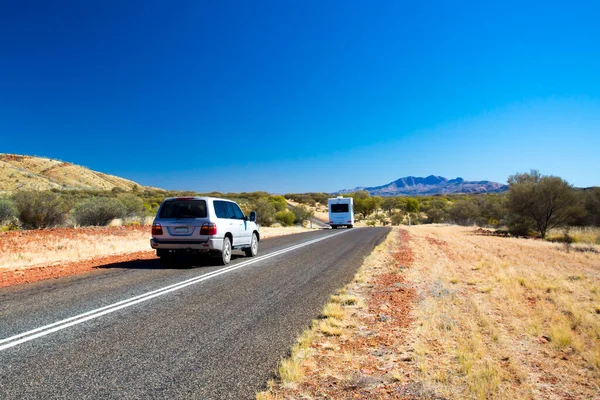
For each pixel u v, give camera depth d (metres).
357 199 83.00
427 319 5.37
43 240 15.20
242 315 5.57
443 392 3.25
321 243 18.05
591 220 26.09
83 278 8.60
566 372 3.71
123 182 143.25
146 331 4.79
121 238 17.70
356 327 5.08
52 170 109.12
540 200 24.98
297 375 3.44
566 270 9.78
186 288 7.48
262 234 24.64
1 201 20.00
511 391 3.29
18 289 7.36
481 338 4.61
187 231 10.38
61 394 3.11
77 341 4.40
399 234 23.73
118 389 3.21
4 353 4.01
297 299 6.59
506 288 7.38
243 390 3.23
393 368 3.76
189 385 3.30
